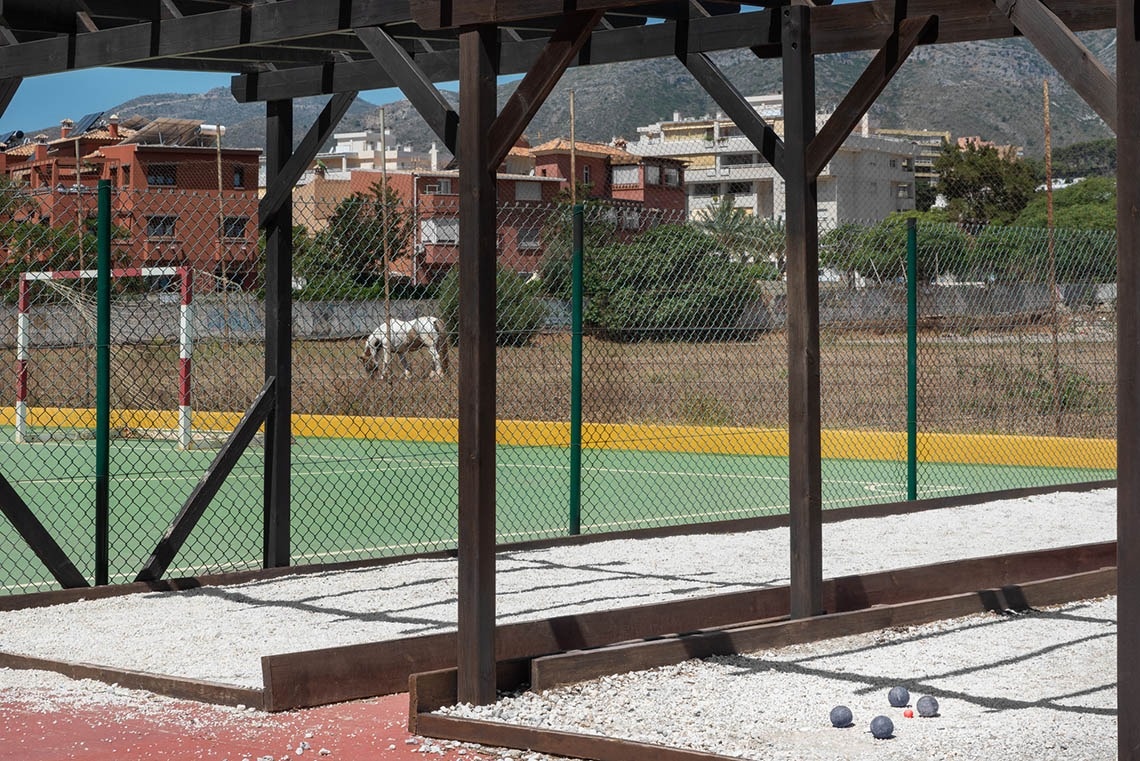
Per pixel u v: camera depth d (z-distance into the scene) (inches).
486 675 209.9
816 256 274.7
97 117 2893.7
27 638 270.2
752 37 303.7
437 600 309.0
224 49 309.7
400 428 705.6
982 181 3002.0
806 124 272.5
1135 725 151.0
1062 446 609.3
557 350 684.1
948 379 731.4
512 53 341.1
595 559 365.7
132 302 730.2
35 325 692.7
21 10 306.3
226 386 757.3
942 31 265.0
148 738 197.3
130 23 325.7
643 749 181.2
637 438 653.3
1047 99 896.9
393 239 622.2
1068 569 337.4
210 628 278.4
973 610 294.0
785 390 710.5
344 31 274.5
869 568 349.1
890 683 229.5
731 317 584.7
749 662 245.9
